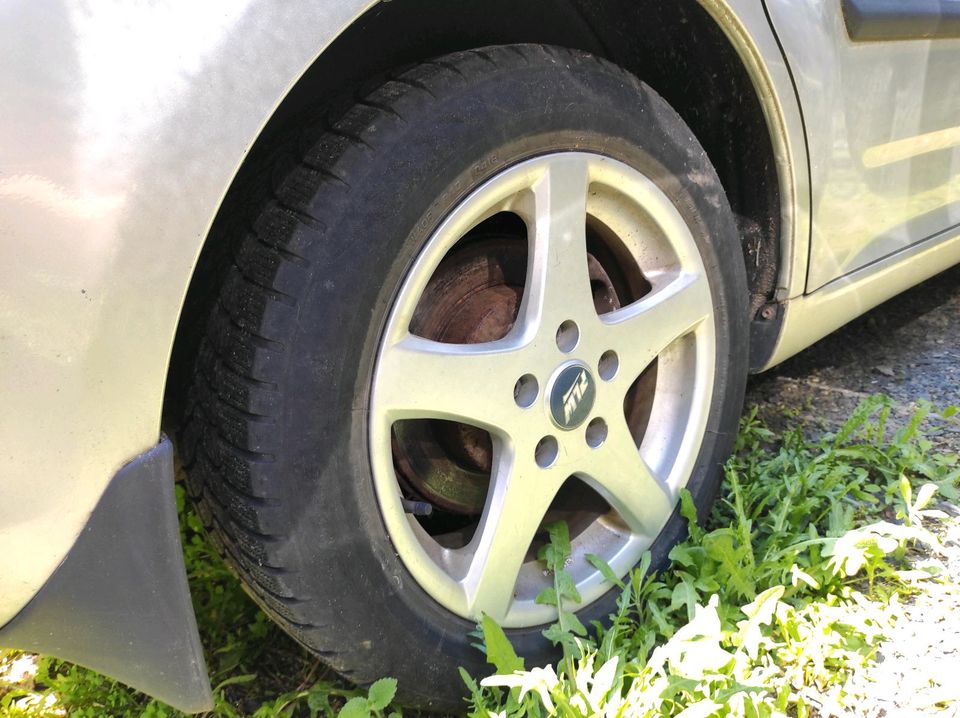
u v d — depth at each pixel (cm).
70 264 96
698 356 176
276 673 166
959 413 246
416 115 126
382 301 125
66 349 98
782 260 192
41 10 93
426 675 140
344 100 132
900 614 166
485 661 147
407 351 129
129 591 111
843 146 194
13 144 92
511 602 151
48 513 102
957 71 223
